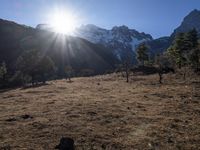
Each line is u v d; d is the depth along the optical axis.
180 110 41.06
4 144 25.53
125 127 31.33
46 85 98.38
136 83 88.94
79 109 42.03
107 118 35.69
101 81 105.75
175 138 27.27
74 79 128.38
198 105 44.94
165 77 99.44
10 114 40.19
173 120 34.53
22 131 29.80
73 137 27.44
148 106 44.75
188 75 98.56
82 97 57.62
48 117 36.62
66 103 48.62
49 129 30.38
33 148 24.39
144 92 63.94
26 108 45.41
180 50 110.75
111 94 62.38
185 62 109.88
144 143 25.78
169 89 67.44
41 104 49.00
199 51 106.50
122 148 24.58
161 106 44.59
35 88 88.75
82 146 25.00
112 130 30.08
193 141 26.39
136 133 29.02
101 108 42.72
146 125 32.22
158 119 35.22
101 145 25.27
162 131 29.70
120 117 36.38
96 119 35.12
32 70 122.94
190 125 32.22
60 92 71.19
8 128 31.14
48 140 26.58
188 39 114.25
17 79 129.25
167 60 127.62
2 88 119.19
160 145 25.28
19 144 25.52
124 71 146.00
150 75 114.25
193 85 74.12
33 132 29.33
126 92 65.38
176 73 107.69
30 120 35.25
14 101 56.34
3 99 62.28
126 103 47.78
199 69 106.19
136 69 136.62
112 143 25.77
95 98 55.50
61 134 28.41
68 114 38.19
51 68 127.50
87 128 30.72
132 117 36.25
